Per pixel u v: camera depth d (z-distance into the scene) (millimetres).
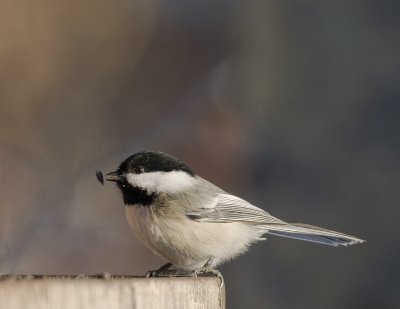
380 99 11109
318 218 11281
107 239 16562
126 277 7461
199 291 7602
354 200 11156
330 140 11281
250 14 12312
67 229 16578
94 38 18766
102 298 6996
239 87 15070
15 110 17844
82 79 18562
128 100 18766
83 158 18031
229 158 16297
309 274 11359
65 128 18219
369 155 11102
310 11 11430
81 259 16156
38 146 17828
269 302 11539
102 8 18859
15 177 17172
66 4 18438
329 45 11312
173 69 18984
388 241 11016
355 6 11180
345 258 11180
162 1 19844
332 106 11289
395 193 10992
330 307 11242
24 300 6738
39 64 18141
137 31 19156
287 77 11594
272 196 11578
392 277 10984
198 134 17047
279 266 11539
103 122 18531
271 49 11789
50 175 17516
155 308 7273
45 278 7109
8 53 17844
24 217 16562
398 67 11039
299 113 11500
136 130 18484
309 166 11391
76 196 17312
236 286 11773
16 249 15867
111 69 18859
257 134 11867
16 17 17938
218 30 19188
